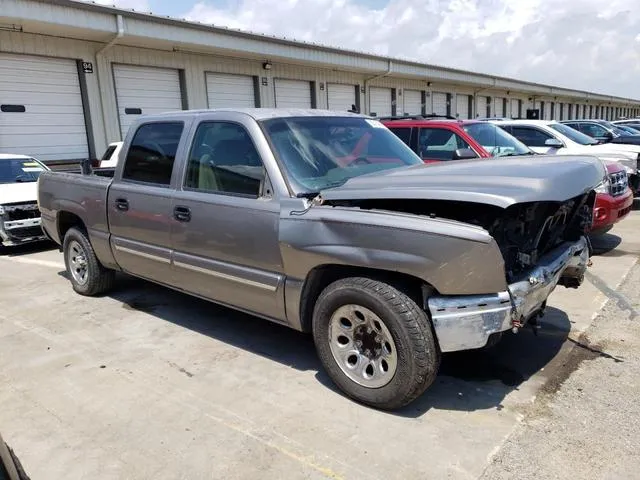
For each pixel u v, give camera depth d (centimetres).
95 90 1384
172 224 425
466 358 393
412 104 2716
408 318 295
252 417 320
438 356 302
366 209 319
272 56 1741
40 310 528
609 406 322
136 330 466
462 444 288
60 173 588
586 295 524
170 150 438
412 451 282
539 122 1034
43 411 333
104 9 1253
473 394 342
